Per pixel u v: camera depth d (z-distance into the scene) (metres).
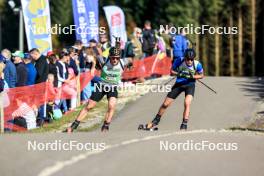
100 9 92.06
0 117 26.78
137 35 45.47
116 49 25.62
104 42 40.16
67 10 102.31
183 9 75.81
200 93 38.94
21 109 28.53
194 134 22.34
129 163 16.89
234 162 17.66
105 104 37.44
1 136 21.41
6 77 28.88
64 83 33.56
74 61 34.62
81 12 43.06
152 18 85.81
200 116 32.41
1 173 15.73
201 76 26.50
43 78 30.84
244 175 16.12
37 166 16.41
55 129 29.77
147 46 46.81
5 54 28.92
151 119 32.50
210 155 18.48
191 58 26.23
